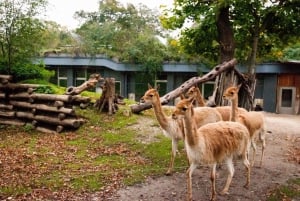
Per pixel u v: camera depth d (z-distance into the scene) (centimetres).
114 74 2531
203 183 724
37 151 941
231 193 675
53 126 1204
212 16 1412
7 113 1284
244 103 1442
